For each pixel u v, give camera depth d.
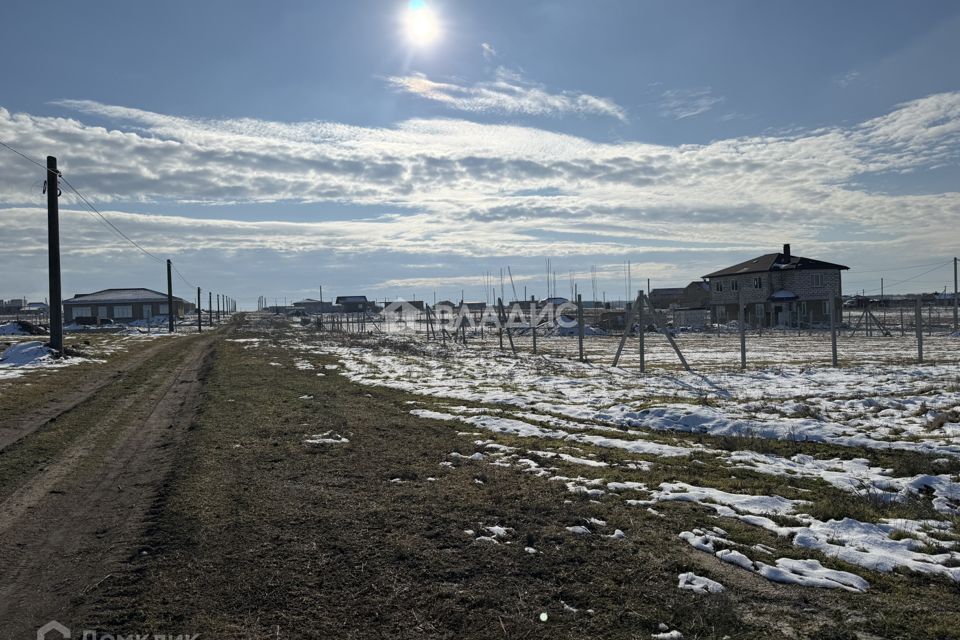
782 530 7.93
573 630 5.42
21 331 55.06
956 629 5.50
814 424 14.11
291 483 9.67
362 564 6.63
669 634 5.38
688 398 18.67
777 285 76.38
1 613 5.56
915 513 8.59
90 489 9.53
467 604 5.83
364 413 16.47
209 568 6.46
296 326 88.19
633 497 9.29
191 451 11.67
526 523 7.99
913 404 16.81
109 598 5.81
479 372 27.00
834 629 5.51
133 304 111.62
